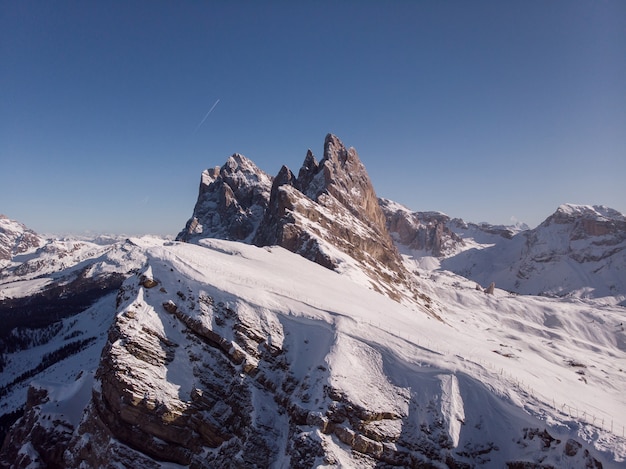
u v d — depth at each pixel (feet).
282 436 141.38
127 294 167.43
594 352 407.03
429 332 191.62
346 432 130.41
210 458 137.59
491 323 445.78
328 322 165.58
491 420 136.15
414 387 145.38
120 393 134.62
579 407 142.10
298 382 151.33
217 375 149.79
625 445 112.16
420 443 132.77
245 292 172.45
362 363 151.02
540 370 186.19
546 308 538.88
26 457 170.09
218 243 255.09
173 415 135.85
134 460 132.46
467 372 148.97
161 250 184.14
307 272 246.88
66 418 180.75
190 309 160.56
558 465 117.29
